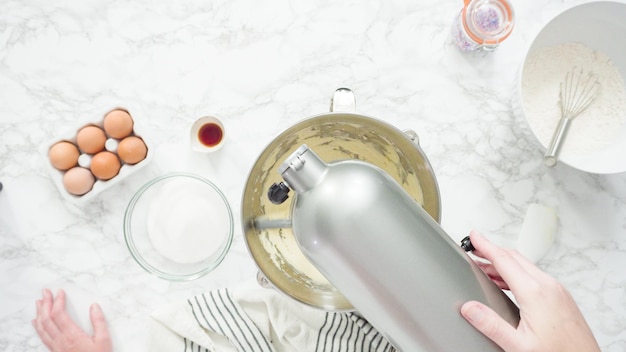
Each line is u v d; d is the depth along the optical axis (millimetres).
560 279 931
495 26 847
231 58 909
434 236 515
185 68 906
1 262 899
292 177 520
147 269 887
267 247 759
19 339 909
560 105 896
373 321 543
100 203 904
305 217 517
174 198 901
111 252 909
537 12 915
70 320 891
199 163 906
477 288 518
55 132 908
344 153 812
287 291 710
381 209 499
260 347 871
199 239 889
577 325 572
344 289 531
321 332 875
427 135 922
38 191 904
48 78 901
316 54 914
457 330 509
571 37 884
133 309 909
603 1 818
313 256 529
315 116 669
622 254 928
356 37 916
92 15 898
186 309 876
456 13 918
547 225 904
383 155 796
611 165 846
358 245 494
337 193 504
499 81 920
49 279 906
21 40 897
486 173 924
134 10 900
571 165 832
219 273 909
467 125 923
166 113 904
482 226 923
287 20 911
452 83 920
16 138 903
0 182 895
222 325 869
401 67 919
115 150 840
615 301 928
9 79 898
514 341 505
